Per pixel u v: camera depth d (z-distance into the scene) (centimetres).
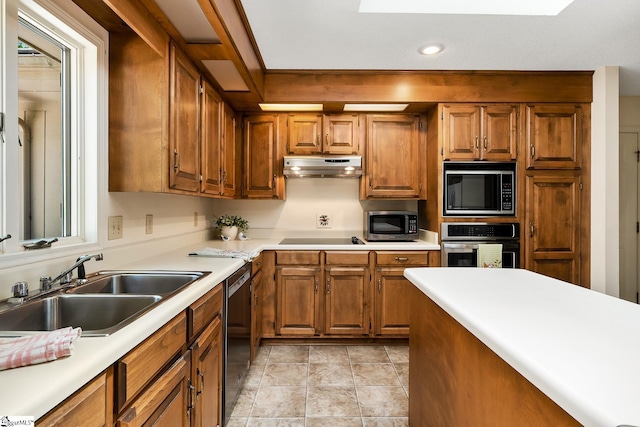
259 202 338
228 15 161
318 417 181
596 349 73
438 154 276
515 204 275
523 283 137
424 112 302
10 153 111
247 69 207
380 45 225
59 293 116
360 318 277
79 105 148
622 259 330
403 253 276
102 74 155
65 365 65
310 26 200
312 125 301
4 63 109
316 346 279
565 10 184
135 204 185
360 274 276
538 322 90
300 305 277
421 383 149
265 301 276
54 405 56
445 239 274
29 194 129
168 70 162
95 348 72
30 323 104
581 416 53
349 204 338
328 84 271
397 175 301
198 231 291
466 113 275
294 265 277
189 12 148
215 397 151
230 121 281
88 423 67
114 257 166
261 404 193
